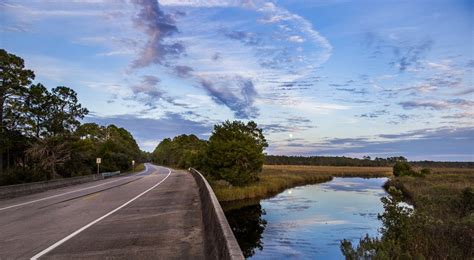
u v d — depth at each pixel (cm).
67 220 1197
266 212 2620
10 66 4141
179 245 811
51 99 4872
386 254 948
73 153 5294
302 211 2659
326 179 6888
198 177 3212
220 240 618
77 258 706
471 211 1655
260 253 1505
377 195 3803
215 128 4859
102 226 1066
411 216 1260
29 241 869
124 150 9262
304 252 1513
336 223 2169
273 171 8031
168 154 14612
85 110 5356
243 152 4369
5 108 4216
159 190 2420
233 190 3538
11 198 2158
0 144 4094
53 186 3064
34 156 4450
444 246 1057
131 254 733
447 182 4059
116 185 3119
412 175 6025
